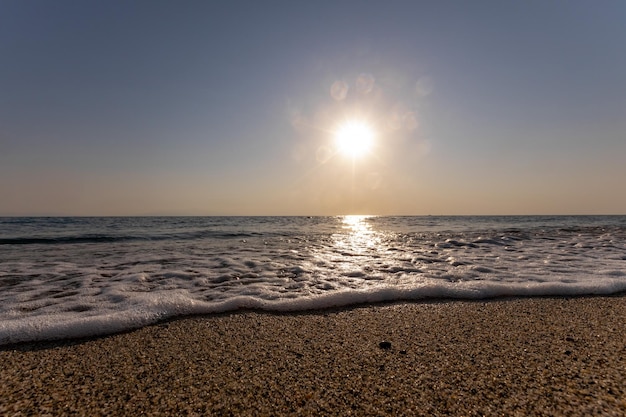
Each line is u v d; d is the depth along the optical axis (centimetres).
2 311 403
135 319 368
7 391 231
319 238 1449
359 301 444
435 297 459
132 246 1127
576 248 931
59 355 288
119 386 238
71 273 630
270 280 569
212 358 281
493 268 645
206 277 591
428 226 2522
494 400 215
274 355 286
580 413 200
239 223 3117
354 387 234
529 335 323
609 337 316
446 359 274
